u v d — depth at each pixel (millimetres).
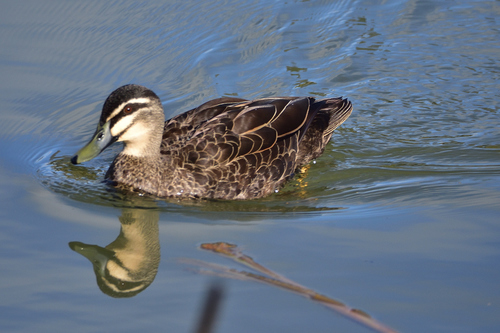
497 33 17812
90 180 12016
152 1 18688
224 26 17781
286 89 15484
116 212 10820
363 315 7094
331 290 8047
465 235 9609
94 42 16594
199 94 15070
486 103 14867
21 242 9562
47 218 10391
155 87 15133
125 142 11758
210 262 8906
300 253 9156
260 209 11078
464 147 13219
